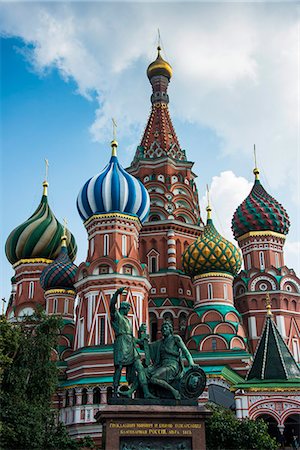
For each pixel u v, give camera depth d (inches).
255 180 2479.1
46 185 2699.3
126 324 925.8
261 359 1493.6
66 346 2118.6
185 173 2536.9
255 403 1363.2
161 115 2704.2
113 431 807.7
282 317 2155.5
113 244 1982.0
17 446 1193.4
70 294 2265.0
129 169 2581.2
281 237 2346.2
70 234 2635.3
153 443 808.9
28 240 2481.5
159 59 2854.3
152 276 2268.7
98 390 1759.4
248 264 2314.2
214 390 1756.9
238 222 2374.5
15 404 1280.8
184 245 2370.8
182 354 963.3
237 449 1154.0
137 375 879.7
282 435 1341.0
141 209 2080.5
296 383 1408.7
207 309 2000.5
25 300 2416.3
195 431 823.1
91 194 2050.9
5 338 1378.0
